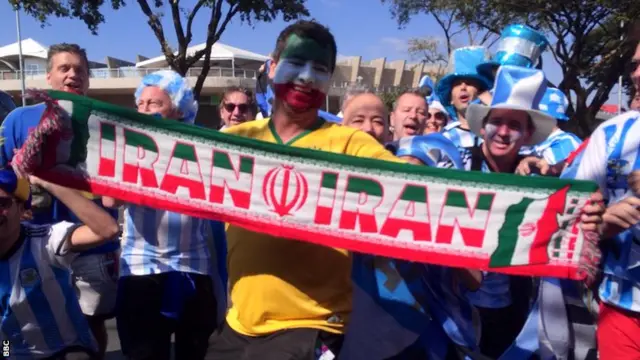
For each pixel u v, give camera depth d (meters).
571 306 3.43
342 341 2.83
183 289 3.75
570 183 2.79
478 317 3.26
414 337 2.89
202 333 3.83
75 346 3.18
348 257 2.88
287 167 2.86
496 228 2.83
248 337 2.87
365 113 3.69
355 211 2.84
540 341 3.41
